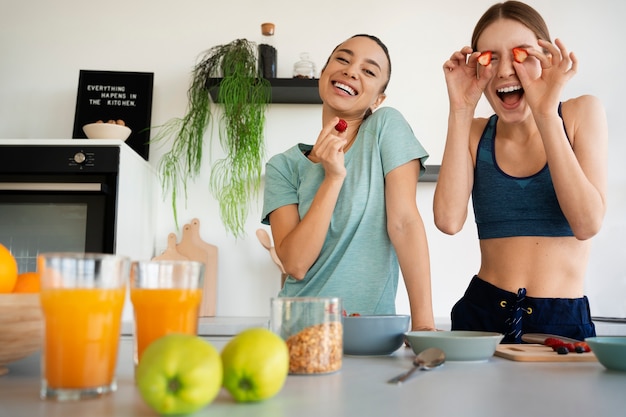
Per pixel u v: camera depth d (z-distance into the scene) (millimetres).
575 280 1293
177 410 447
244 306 2510
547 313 1261
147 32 2676
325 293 1200
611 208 2568
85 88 2604
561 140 1196
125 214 2166
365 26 2670
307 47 2656
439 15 2678
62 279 513
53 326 515
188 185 2574
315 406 489
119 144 2115
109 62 2664
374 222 1249
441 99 2629
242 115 2387
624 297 2514
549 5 2684
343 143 1168
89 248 2072
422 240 1177
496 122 1405
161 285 607
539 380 620
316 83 2387
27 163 2104
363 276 1218
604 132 1300
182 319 610
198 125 2496
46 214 2104
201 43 2664
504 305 1301
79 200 2092
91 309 517
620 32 2660
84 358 515
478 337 735
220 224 2555
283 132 2604
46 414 457
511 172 1338
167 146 2602
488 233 1372
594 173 1260
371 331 822
